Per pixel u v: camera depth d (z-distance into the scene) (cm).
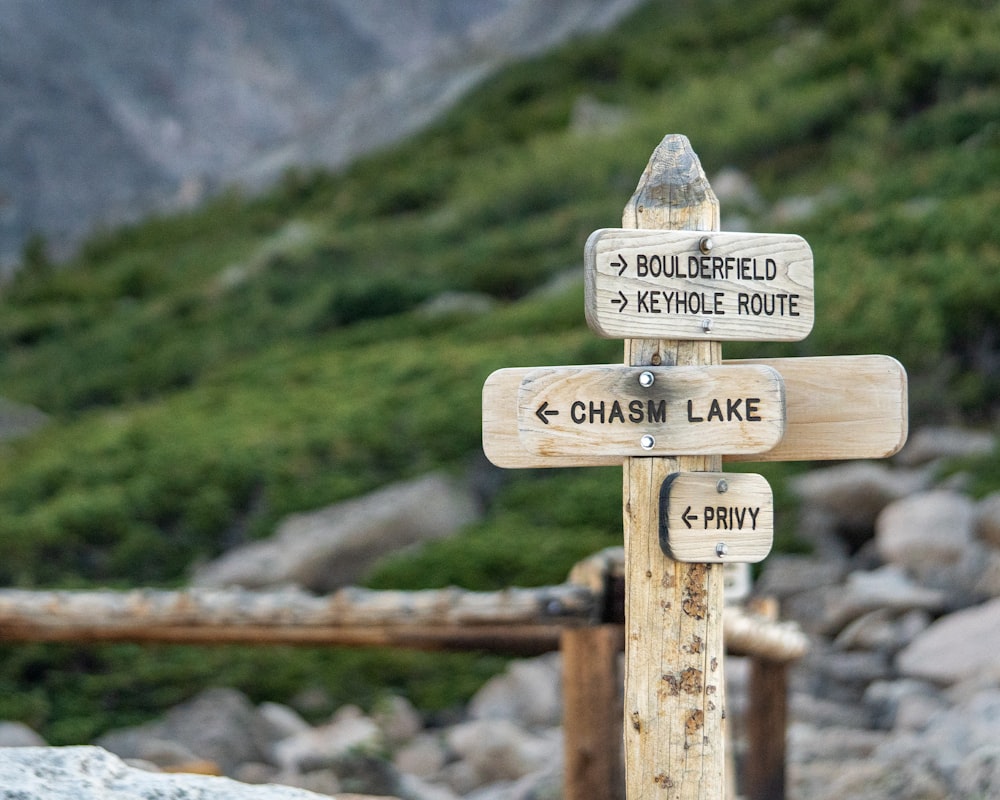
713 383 329
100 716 955
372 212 3681
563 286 2336
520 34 6600
